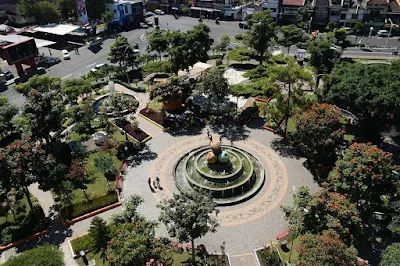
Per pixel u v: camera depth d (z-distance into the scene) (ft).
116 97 260.42
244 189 201.36
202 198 146.00
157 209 190.19
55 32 439.22
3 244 172.45
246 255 162.81
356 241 159.02
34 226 179.22
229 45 422.00
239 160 214.69
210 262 159.33
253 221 180.96
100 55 412.16
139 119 275.39
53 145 243.40
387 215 166.20
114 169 221.66
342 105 230.89
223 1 518.78
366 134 232.73
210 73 255.70
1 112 253.44
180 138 250.57
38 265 135.54
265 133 251.60
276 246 164.55
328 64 302.45
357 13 440.04
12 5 514.68
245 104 289.74
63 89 280.51
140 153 236.43
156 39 348.38
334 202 141.28
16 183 167.22
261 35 335.26
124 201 194.29
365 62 352.28
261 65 327.67
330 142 192.54
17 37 418.92
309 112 203.62
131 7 506.48
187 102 288.51
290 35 371.35
